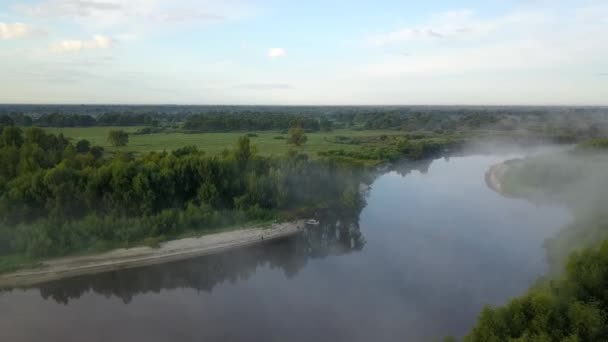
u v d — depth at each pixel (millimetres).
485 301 36750
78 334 33156
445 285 40062
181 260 47656
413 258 46875
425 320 34219
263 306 37688
